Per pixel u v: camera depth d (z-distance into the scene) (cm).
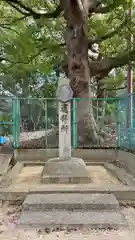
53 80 2195
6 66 1593
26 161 986
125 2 1146
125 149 938
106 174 799
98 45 1714
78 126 1088
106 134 1102
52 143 1038
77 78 1156
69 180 678
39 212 491
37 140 1052
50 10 1441
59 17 1371
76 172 688
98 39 1276
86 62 1179
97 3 1203
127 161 859
